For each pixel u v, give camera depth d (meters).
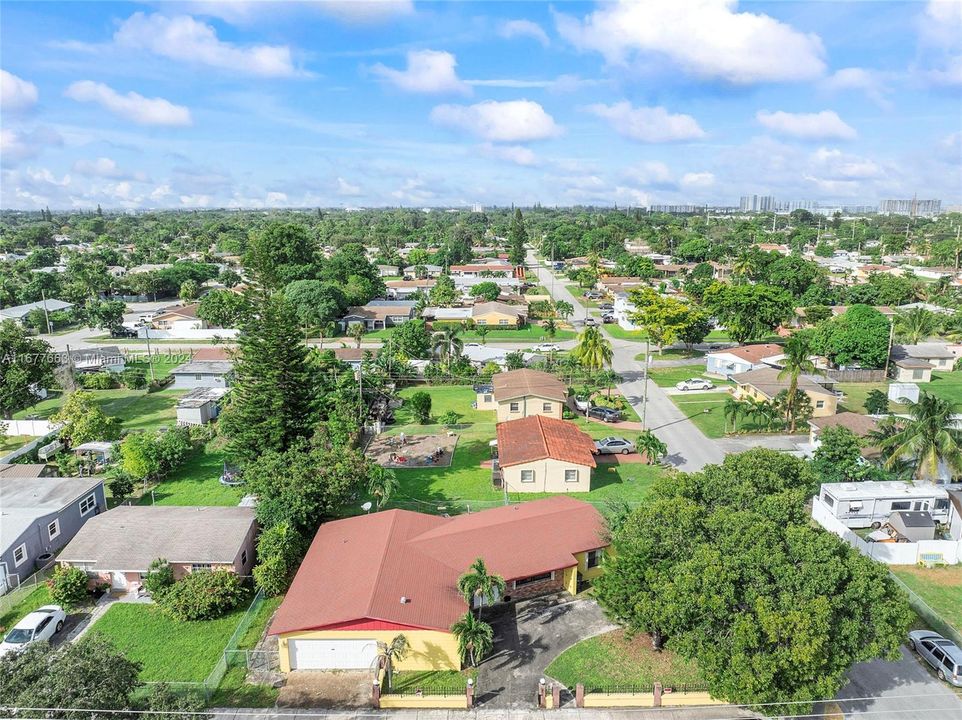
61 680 20.84
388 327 113.81
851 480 44.03
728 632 24.08
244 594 34.28
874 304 120.62
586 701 26.25
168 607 32.47
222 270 171.25
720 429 60.53
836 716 25.67
